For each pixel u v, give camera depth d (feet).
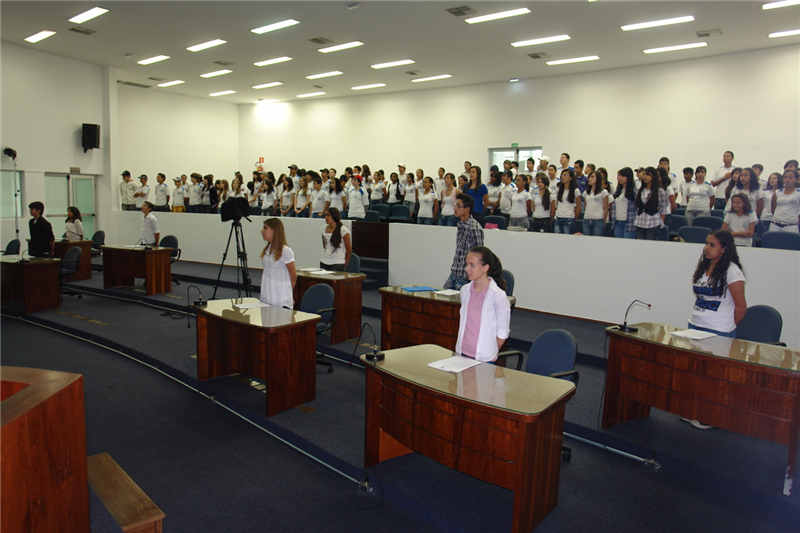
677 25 25.43
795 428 8.25
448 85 40.73
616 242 18.03
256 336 12.34
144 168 46.68
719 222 20.67
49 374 4.85
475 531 7.73
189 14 26.53
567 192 21.43
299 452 10.91
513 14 24.77
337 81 40.78
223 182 36.09
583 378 14.02
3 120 33.37
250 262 31.27
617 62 32.30
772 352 9.25
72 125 37.14
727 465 9.35
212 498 9.16
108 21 28.07
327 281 16.94
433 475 9.45
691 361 9.43
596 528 7.89
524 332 17.29
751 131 29.37
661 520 8.20
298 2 24.36
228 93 47.52
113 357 17.29
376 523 8.45
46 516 4.31
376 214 28.63
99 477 8.66
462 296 10.25
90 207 39.60
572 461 10.14
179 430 11.91
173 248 26.37
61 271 24.93
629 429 10.88
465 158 40.91
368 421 9.55
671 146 32.14
